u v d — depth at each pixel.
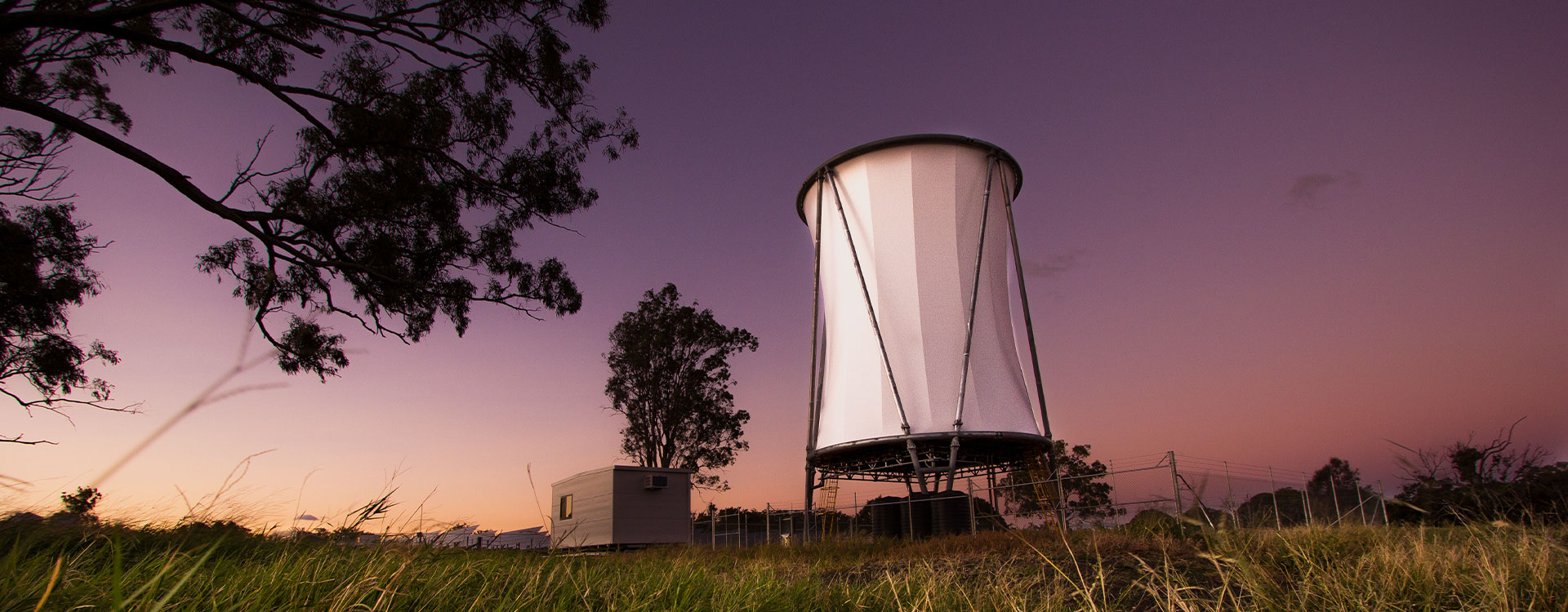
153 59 15.91
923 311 24.92
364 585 3.21
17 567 2.77
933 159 26.84
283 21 14.87
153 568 2.91
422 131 15.09
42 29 14.12
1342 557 6.07
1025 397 25.11
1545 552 4.47
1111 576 5.93
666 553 8.89
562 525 27.19
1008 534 12.77
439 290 17.55
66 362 16.34
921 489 22.61
